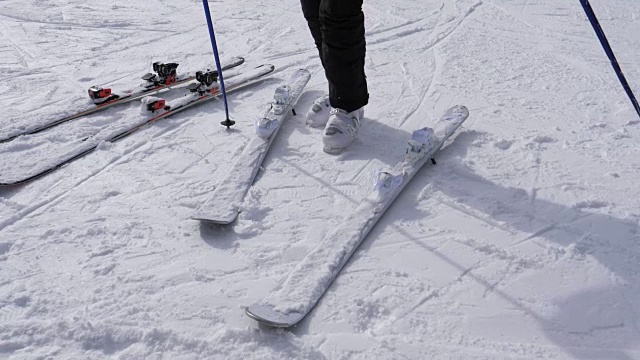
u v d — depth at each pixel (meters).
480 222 2.29
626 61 4.28
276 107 3.22
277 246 2.17
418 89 3.80
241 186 2.51
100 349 1.69
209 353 1.67
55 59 4.50
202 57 4.60
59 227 2.28
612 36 4.93
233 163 2.81
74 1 6.32
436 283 1.96
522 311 1.83
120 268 2.04
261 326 1.77
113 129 3.09
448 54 4.52
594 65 4.20
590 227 2.23
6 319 1.79
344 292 1.92
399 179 2.46
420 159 2.66
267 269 2.04
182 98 3.48
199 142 3.04
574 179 2.59
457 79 3.96
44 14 5.80
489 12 5.79
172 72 3.68
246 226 2.28
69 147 2.95
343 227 2.21
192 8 6.16
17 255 2.12
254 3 6.34
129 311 1.83
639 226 2.21
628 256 2.05
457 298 1.89
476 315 1.81
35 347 1.68
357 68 2.86
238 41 5.04
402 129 3.18
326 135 2.88
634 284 1.92
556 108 3.42
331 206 2.43
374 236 2.22
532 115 3.32
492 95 3.65
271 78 4.04
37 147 2.96
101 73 4.19
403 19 5.62
